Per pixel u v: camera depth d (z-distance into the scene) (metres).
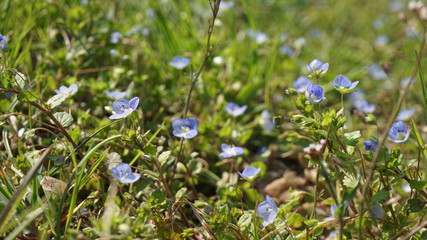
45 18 0.50
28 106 0.41
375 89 0.59
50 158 0.35
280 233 0.35
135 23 0.56
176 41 0.54
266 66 0.53
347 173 0.34
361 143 0.44
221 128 0.46
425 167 0.37
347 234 0.35
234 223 0.36
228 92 0.50
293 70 0.56
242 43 0.58
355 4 0.83
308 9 0.79
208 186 0.43
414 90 0.54
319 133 0.33
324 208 0.40
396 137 0.35
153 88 0.49
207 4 0.61
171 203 0.36
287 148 0.47
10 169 0.37
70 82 0.43
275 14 0.72
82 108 0.45
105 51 0.50
